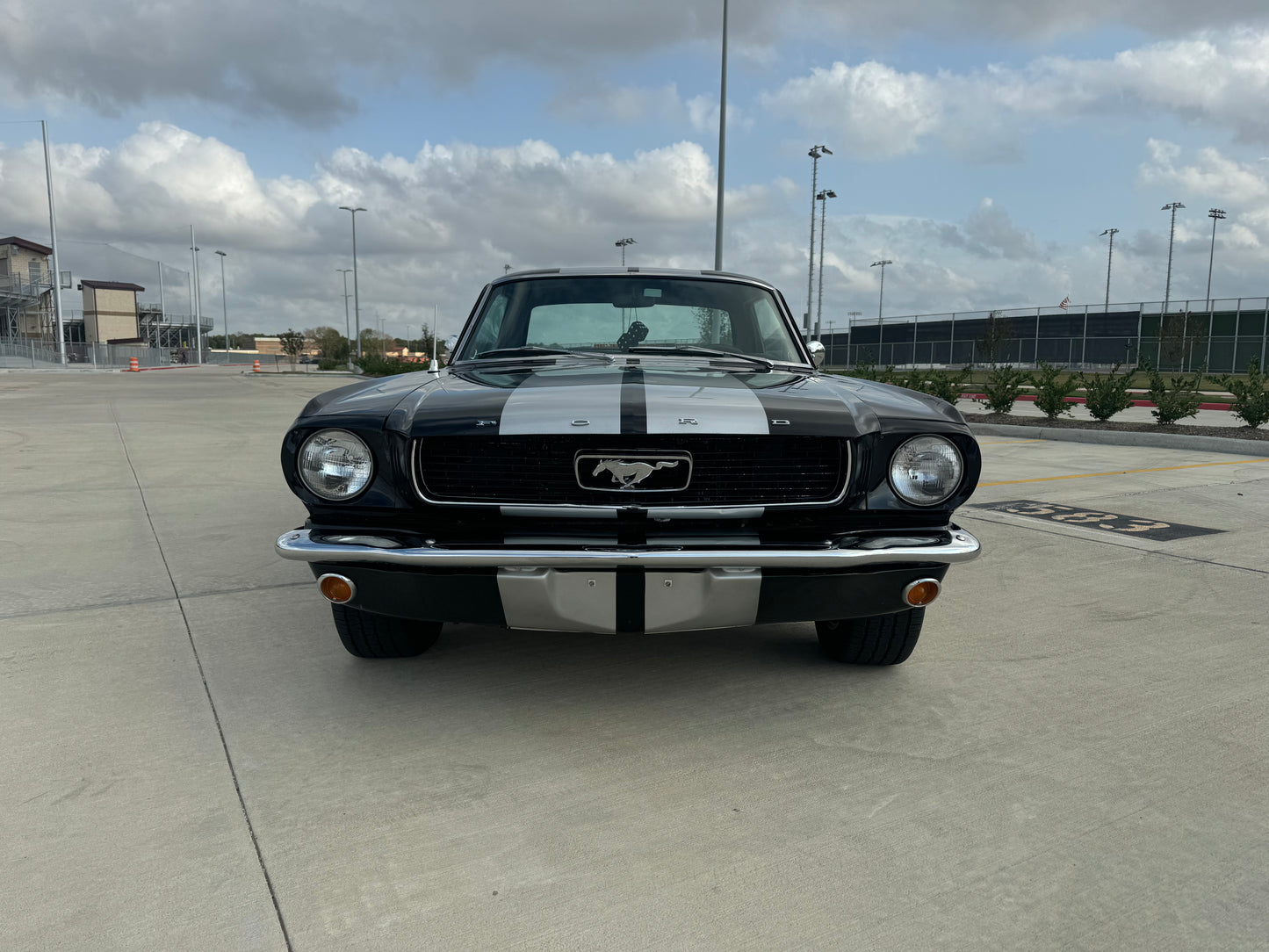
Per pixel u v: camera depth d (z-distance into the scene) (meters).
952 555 2.24
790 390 2.59
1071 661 2.91
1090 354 41.81
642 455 2.22
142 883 1.69
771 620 2.27
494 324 3.43
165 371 42.31
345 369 46.06
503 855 1.79
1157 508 5.63
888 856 1.79
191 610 3.43
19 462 7.72
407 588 2.24
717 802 2.01
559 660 2.90
